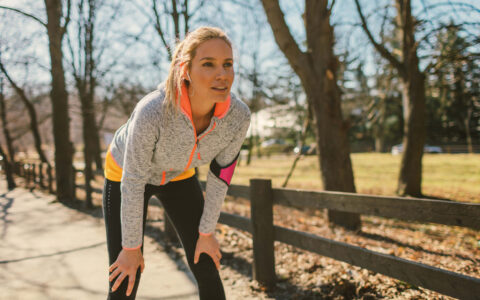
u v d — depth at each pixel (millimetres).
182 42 1290
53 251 3957
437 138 37125
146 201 1696
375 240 4367
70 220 5777
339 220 5031
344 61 7297
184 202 1736
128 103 9875
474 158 20031
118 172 1559
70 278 3100
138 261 1407
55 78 8203
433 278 1874
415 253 3701
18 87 11930
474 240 4289
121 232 1478
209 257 1668
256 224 2840
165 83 1391
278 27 5203
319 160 5414
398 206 2174
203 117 1438
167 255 3697
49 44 7836
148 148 1338
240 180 12102
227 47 1229
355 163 19188
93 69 8008
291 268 3219
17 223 5566
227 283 2939
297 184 10336
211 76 1214
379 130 34500
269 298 2646
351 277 2832
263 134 40625
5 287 2896
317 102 5352
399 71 8469
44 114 18453
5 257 3725
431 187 9578
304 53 5375
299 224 5176
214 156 1627
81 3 7340
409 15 7559
